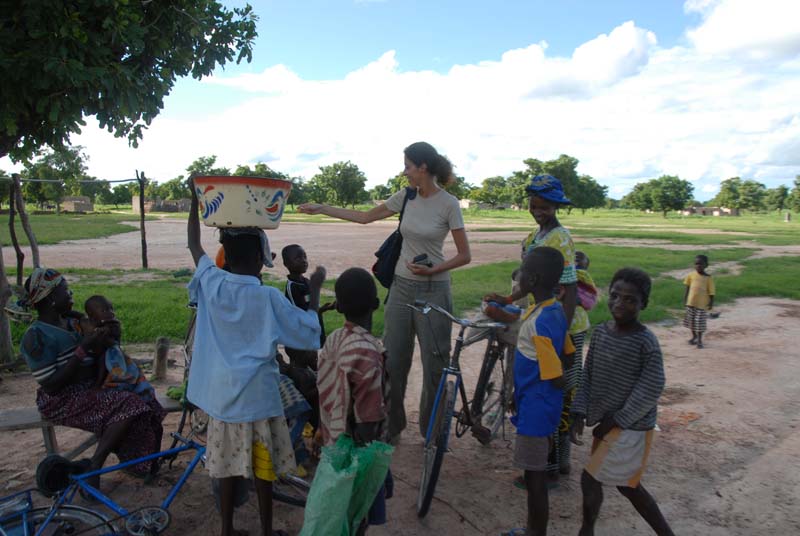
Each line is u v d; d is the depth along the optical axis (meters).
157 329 8.52
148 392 4.15
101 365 3.96
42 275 3.80
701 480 4.44
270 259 3.39
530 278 3.50
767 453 4.93
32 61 4.35
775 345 8.98
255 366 3.07
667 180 126.75
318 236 33.12
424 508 3.80
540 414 3.39
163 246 25.11
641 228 52.75
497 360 4.84
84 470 3.57
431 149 4.45
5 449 4.77
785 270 18.84
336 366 3.00
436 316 4.62
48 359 3.79
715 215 133.25
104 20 4.67
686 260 21.19
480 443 5.10
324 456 2.85
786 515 3.95
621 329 3.38
